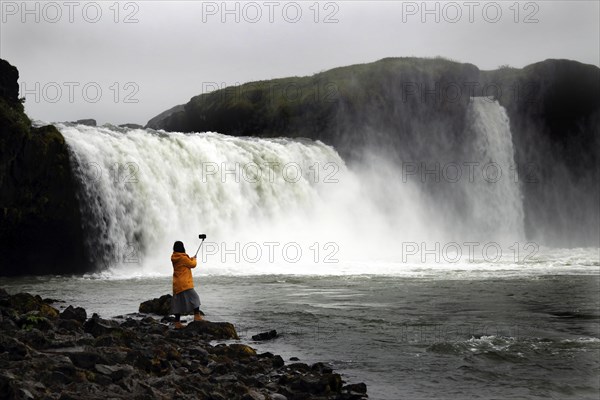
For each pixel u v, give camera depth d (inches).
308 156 1592.0
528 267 1159.0
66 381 274.1
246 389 305.1
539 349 415.8
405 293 734.5
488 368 370.0
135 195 1187.9
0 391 236.8
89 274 1064.2
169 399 275.3
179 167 1284.4
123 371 295.7
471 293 733.3
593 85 2094.0
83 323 460.8
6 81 1104.2
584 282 861.2
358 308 610.9
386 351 417.7
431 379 347.3
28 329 381.1
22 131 1045.2
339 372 364.2
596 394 319.3
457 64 2082.9
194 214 1278.3
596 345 426.0
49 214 1081.4
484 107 2037.4
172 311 500.1
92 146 1149.1
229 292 746.8
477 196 1991.9
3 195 1041.5
